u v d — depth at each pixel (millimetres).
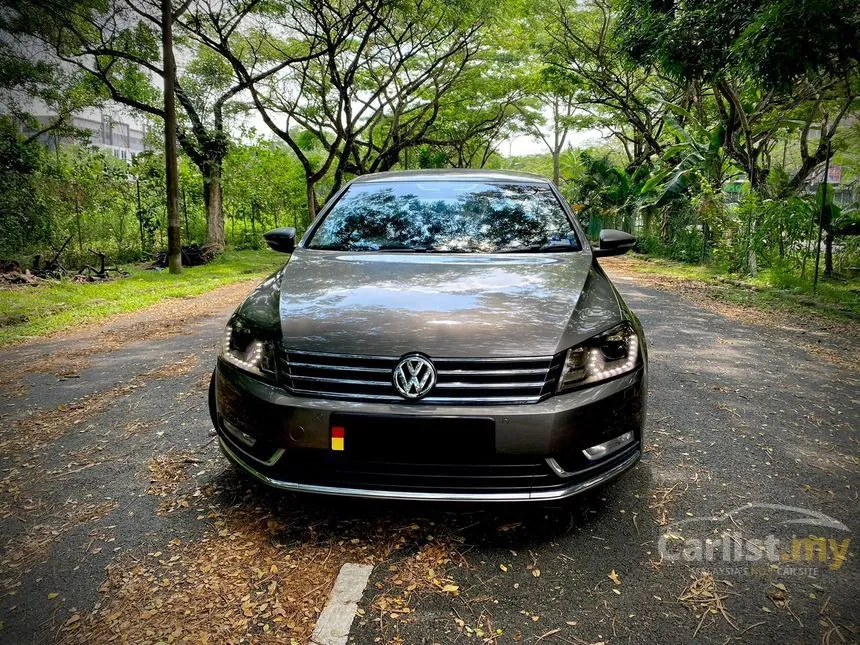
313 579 1933
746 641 1641
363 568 1980
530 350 1982
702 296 8672
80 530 2254
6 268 10742
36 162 14688
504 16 18281
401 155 34281
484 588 1879
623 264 14789
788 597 1827
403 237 2998
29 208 13742
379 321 2109
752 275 10461
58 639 1661
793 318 6820
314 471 2049
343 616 1749
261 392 2078
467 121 29844
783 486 2557
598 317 2211
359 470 2002
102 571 1989
